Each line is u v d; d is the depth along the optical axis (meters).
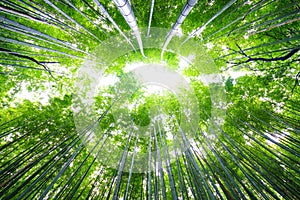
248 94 8.47
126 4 4.27
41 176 4.09
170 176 5.05
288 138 5.83
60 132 7.66
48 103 8.55
